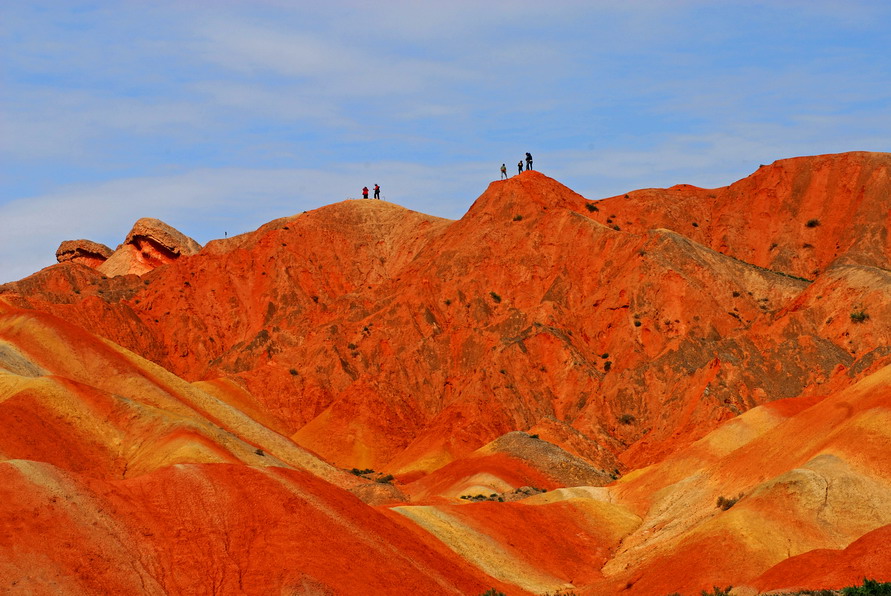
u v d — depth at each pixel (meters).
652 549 92.06
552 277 195.62
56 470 64.62
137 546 63.88
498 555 90.38
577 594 83.81
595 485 130.38
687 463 108.62
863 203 194.88
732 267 185.12
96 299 198.50
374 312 198.00
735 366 155.00
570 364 172.62
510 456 135.62
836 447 84.81
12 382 98.12
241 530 67.75
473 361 183.38
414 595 69.81
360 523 74.81
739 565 77.31
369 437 166.12
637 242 191.50
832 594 57.69
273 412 178.62
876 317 156.88
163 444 95.38
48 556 59.53
